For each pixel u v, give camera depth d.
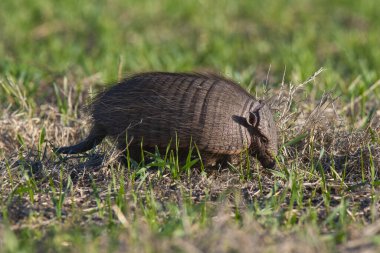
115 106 13.96
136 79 14.12
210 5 38.47
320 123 15.59
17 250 10.23
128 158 13.71
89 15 34.38
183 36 32.16
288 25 35.06
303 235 10.48
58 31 32.47
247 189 13.29
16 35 31.14
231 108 13.57
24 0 37.09
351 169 14.49
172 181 13.55
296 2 40.97
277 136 14.68
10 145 16.20
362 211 12.25
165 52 27.20
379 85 20.61
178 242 9.93
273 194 12.75
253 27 34.44
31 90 19.91
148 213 11.55
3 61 23.89
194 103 13.54
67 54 26.55
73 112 17.98
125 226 11.09
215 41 28.44
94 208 12.19
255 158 14.12
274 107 15.59
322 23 35.62
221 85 13.84
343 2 40.72
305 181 13.82
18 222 11.71
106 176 13.68
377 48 27.67
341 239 10.66
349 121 17.55
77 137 16.59
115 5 37.91
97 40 30.20
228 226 10.84
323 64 25.50
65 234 10.73
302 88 18.34
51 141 16.08
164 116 13.59
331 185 13.46
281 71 24.84
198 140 13.55
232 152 13.70
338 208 11.67
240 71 25.14
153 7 37.31
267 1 39.75
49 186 13.38
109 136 14.24
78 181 13.45
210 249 9.88
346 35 31.09
